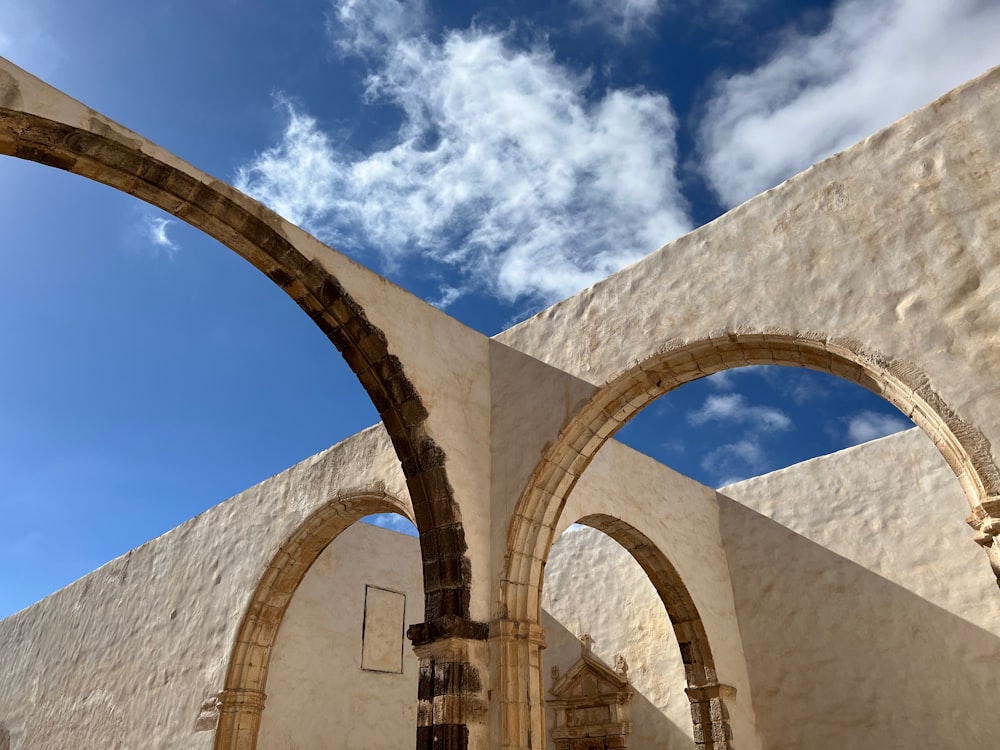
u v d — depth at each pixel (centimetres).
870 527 1137
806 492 1221
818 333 650
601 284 845
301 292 792
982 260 581
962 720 978
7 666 1805
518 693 726
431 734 699
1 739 1669
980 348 562
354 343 816
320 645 1271
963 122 625
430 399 830
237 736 1088
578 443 807
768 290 700
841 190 684
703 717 1098
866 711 1059
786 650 1162
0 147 620
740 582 1246
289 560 1166
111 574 1560
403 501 1013
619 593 1359
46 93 636
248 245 759
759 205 738
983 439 539
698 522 1248
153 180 692
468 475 825
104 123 666
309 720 1212
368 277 838
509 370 899
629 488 1122
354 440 1144
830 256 670
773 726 1136
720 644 1149
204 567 1303
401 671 1380
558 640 1413
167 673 1256
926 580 1062
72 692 1498
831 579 1152
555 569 1471
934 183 626
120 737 1298
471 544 783
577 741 1302
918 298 606
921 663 1032
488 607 767
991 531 515
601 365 802
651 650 1280
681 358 745
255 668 1137
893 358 601
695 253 771
